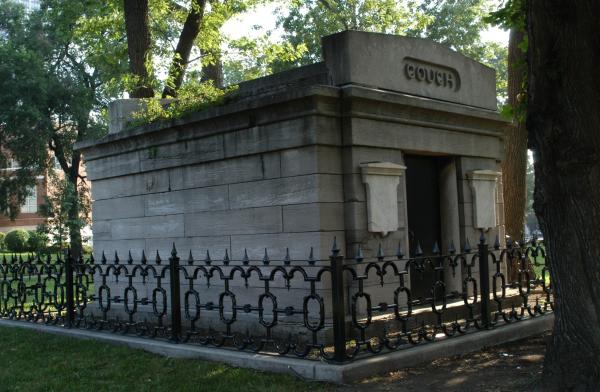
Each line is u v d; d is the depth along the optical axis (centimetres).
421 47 934
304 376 632
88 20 1761
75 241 2616
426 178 980
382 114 847
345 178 817
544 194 567
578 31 525
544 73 543
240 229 886
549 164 556
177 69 1455
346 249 813
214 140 914
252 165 870
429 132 928
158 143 997
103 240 1120
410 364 678
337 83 834
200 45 1780
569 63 531
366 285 816
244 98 977
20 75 3047
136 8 1385
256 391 600
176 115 988
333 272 635
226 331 809
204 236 937
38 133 3109
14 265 1116
